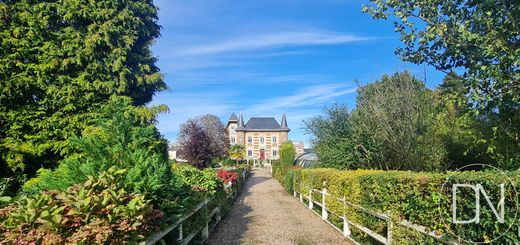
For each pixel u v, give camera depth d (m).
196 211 5.85
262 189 20.81
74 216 2.70
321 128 14.38
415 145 9.34
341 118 13.34
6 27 11.98
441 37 5.62
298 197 15.45
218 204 9.11
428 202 4.14
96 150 4.17
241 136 67.31
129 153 4.26
